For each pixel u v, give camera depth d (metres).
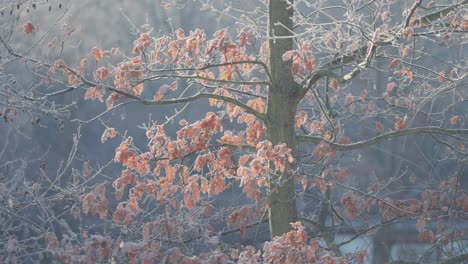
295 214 12.12
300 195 12.80
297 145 12.24
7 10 13.25
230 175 11.55
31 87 13.55
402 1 13.59
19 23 13.44
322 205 13.73
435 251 13.28
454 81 12.66
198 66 11.16
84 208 10.91
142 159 11.50
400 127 12.25
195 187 11.27
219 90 12.50
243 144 12.21
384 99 13.63
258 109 12.48
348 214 12.45
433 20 12.12
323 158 12.83
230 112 12.44
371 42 10.71
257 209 12.70
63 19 15.77
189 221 11.64
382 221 13.30
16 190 14.20
